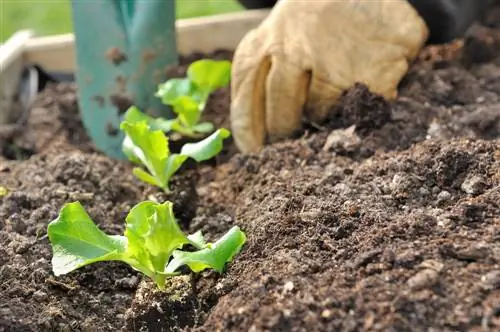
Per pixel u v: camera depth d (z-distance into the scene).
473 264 0.54
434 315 0.52
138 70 0.79
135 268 0.60
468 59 0.84
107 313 0.61
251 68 0.76
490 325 0.51
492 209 0.59
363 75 0.74
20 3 1.21
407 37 0.76
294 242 0.60
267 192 0.67
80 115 0.87
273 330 0.53
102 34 0.78
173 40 0.81
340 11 0.75
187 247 0.64
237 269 0.60
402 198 0.63
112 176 0.73
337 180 0.66
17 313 0.58
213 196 0.71
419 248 0.56
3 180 0.73
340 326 0.52
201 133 0.77
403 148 0.71
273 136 0.76
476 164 0.64
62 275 0.62
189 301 0.59
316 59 0.73
